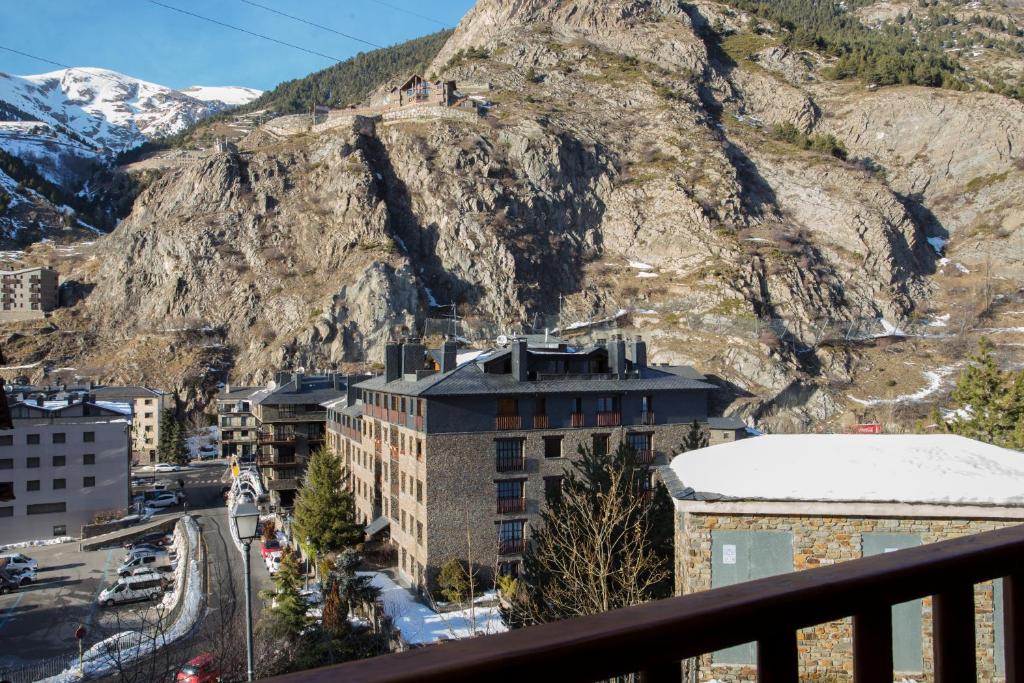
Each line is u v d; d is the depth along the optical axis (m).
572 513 19.95
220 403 104.38
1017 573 2.52
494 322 124.12
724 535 14.90
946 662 2.36
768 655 2.04
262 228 135.75
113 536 62.16
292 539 54.00
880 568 2.22
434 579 38.34
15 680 32.22
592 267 135.25
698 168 146.88
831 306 119.00
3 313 131.38
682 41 185.75
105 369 119.25
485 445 40.22
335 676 1.49
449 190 137.12
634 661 1.81
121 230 152.25
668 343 108.94
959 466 15.54
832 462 15.94
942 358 108.50
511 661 1.64
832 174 149.50
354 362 117.75
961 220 148.00
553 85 172.75
